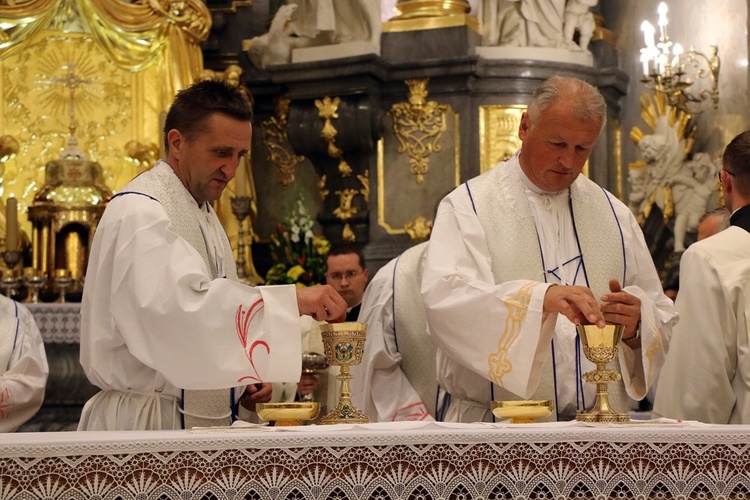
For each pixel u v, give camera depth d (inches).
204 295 148.9
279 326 146.9
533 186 189.0
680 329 188.7
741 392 184.1
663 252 450.0
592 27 466.6
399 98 455.5
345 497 118.6
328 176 463.5
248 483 117.6
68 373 357.7
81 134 456.4
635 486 123.0
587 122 175.6
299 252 411.2
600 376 149.1
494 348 162.7
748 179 195.5
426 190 451.2
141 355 150.4
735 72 426.9
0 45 453.4
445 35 451.5
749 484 124.8
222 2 493.7
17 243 393.1
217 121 169.5
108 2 457.4
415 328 236.1
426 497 120.8
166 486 116.4
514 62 449.1
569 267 188.5
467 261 182.9
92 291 164.6
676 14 460.4
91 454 115.3
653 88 429.7
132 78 461.4
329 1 452.1
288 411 144.3
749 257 189.0
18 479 114.0
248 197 419.8
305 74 448.8
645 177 445.7
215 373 146.9
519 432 122.0
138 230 155.8
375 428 128.4
